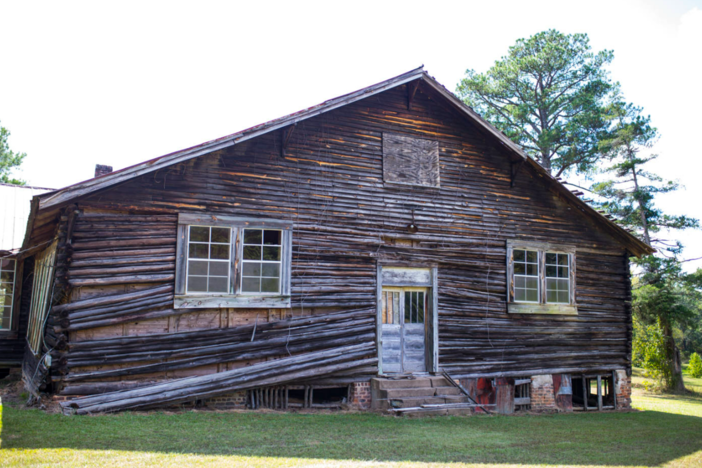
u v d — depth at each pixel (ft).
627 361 50.62
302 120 38.11
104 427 26.30
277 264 36.99
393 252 40.98
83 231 32.35
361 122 41.63
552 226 48.14
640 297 87.10
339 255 39.01
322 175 39.45
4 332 45.83
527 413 43.70
